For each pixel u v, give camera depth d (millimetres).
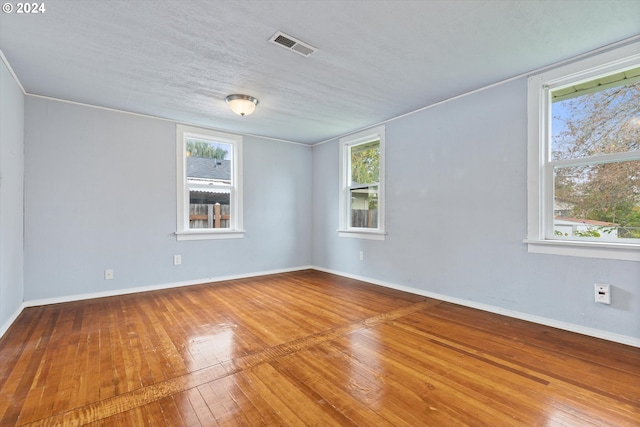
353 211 4719
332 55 2396
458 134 3242
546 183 2658
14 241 2768
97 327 2598
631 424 1399
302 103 3422
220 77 2770
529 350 2150
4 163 2463
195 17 1912
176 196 4020
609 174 2367
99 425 1404
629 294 2211
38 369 1896
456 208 3270
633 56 2184
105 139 3537
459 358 2039
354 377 1813
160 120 3895
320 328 2584
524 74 2730
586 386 1704
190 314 2939
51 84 2904
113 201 3588
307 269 5320
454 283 3297
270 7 1825
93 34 2088
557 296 2557
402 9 1854
